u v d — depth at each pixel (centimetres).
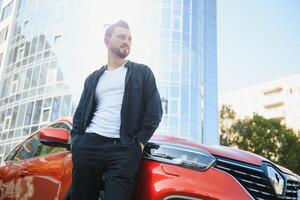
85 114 272
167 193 252
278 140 3931
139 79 271
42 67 2730
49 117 2527
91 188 260
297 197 300
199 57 2878
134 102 263
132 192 268
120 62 284
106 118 263
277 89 8056
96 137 257
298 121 7562
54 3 2838
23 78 2859
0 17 3562
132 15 2677
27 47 2942
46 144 317
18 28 3148
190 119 2680
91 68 2514
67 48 2634
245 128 4109
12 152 485
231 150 302
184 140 307
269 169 281
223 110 4356
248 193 255
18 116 2759
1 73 3170
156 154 275
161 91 2620
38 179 360
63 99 2516
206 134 2994
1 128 2912
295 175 327
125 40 278
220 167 266
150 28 2694
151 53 2661
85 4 2666
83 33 2602
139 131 260
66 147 324
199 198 246
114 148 251
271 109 8088
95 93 278
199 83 2833
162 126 2570
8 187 423
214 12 3447
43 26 2858
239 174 267
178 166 264
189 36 2789
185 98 2673
